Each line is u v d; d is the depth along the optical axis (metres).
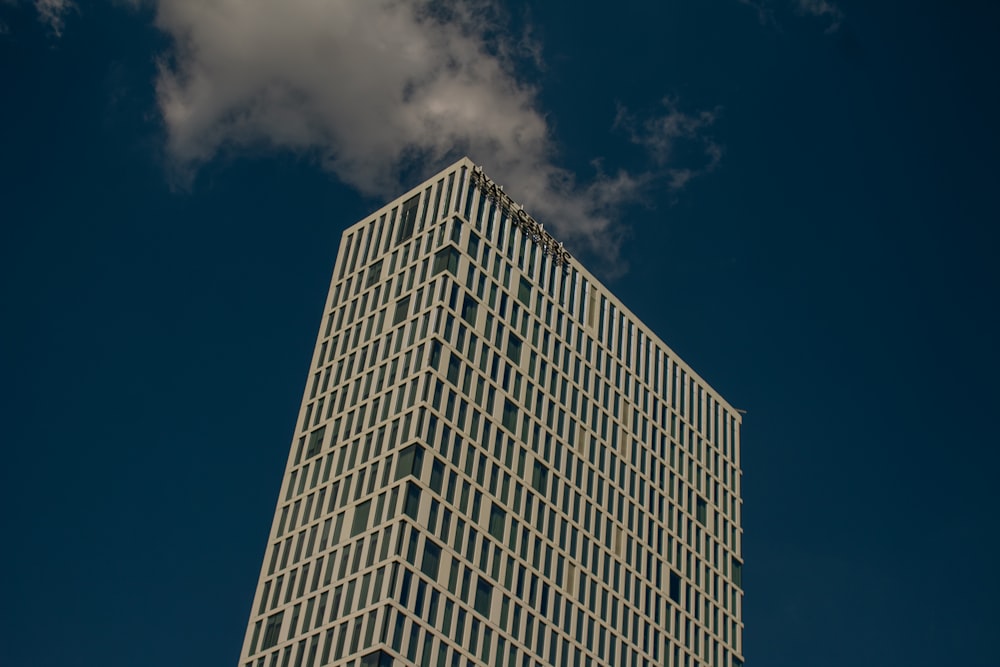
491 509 138.50
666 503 166.12
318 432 145.00
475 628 130.12
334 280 160.75
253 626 132.25
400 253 155.75
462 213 154.25
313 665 124.06
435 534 130.75
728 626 166.75
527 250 161.25
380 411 140.38
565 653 140.00
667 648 155.00
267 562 136.88
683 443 174.50
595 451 157.75
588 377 162.12
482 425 142.38
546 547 143.62
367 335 150.38
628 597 152.50
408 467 131.88
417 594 125.94
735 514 178.12
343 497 135.88
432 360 140.25
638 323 176.25
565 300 164.12
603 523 153.75
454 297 147.00
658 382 175.25
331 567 130.62
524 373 151.62
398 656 121.31
